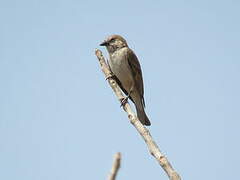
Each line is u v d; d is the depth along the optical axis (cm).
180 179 528
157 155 566
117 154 373
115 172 371
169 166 544
